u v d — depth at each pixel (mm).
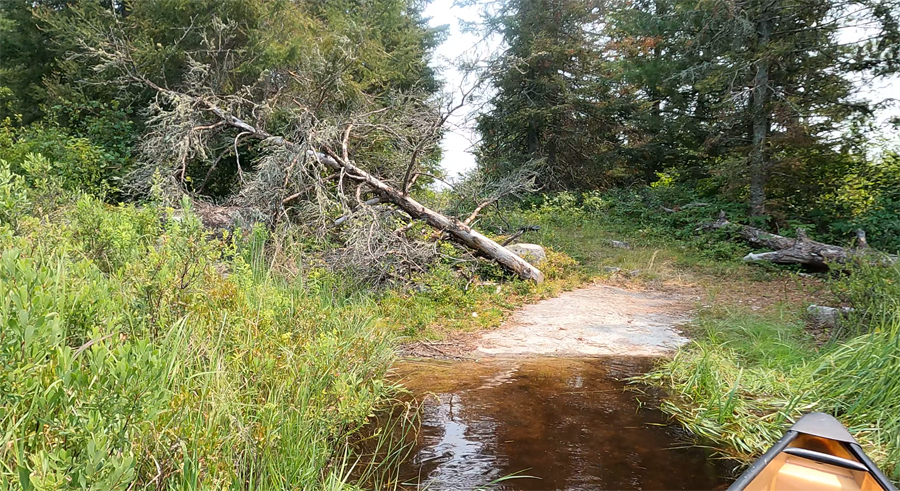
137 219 5523
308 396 3486
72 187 9562
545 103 20750
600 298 8906
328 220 8836
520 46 20297
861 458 2537
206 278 4223
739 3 13602
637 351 6184
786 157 13680
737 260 11914
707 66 14227
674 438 3977
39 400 2113
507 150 21938
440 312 7426
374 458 3508
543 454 3664
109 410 2029
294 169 8812
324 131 8953
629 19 17516
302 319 4559
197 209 9188
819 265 11211
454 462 3520
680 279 10422
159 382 2465
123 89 12570
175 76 12336
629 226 15969
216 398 2838
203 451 2416
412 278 8320
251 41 11664
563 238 13711
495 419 4242
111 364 2174
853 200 14234
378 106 12867
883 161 14016
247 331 3816
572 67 20953
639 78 17859
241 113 11141
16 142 11672
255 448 2824
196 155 10773
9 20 14836
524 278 9383
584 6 20578
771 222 14539
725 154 16234
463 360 5793
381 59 14516
